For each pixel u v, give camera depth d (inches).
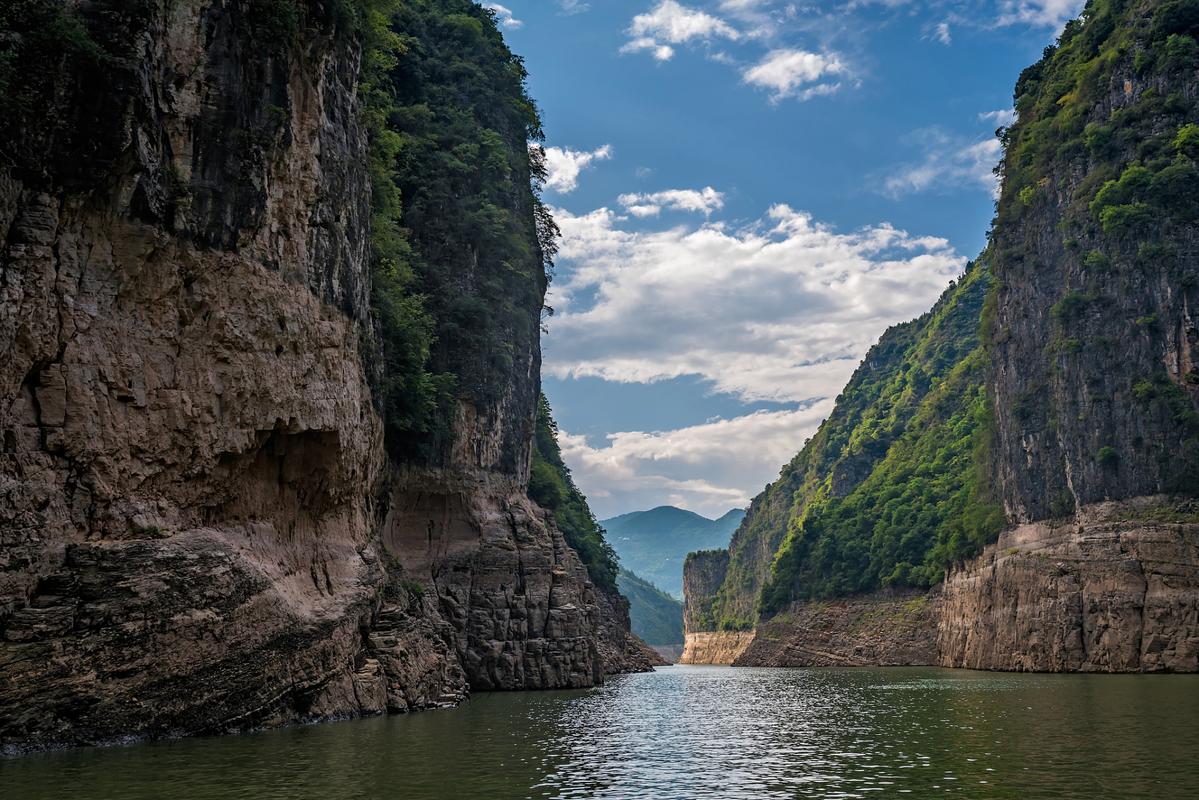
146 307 1300.4
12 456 1136.8
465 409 2751.0
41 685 1130.0
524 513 2866.6
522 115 3376.0
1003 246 4741.6
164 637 1252.5
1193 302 3668.8
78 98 1198.3
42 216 1175.6
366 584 1786.4
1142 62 4030.5
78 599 1172.5
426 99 2994.6
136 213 1269.7
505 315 2972.4
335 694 1620.3
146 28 1275.8
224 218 1406.3
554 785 1088.8
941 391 7303.2
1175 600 3432.6
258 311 1462.8
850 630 6003.9
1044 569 3951.8
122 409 1259.8
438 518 2645.2
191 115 1366.9
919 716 1959.9
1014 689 2763.3
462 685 2187.5
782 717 1985.7
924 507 6053.2
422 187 2837.1
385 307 2188.7
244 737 1336.1
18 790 943.7
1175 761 1254.3
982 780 1128.8
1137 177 3870.6
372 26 2122.3
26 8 1180.5
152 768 1066.7
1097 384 3895.2
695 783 1118.4
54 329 1182.9
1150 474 3668.8
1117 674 3425.2
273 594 1454.2
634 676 4463.6
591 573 5275.6
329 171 1729.8
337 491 1728.6
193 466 1355.8
